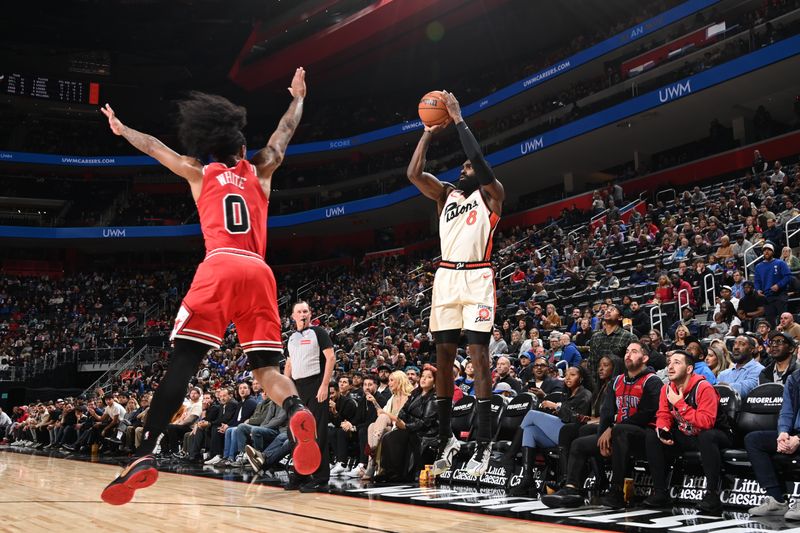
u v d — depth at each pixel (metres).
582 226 20.17
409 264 26.58
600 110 22.61
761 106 20.23
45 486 6.87
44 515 4.67
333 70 32.97
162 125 37.41
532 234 21.56
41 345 27.95
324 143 32.78
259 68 33.56
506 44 31.28
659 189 21.72
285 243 34.78
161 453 12.73
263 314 3.02
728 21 22.14
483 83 32.22
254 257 3.02
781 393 5.44
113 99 37.69
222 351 20.62
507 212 27.44
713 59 19.97
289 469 9.47
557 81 26.39
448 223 4.24
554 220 22.59
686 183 21.38
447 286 4.16
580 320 11.59
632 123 22.39
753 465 5.17
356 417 8.85
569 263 16.44
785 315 8.16
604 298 13.86
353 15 29.66
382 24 29.00
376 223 32.19
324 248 34.12
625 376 5.75
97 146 36.53
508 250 21.53
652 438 5.52
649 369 5.69
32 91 36.03
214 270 2.89
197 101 3.21
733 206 14.83
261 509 5.11
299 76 3.65
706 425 5.26
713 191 18.38
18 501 5.50
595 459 5.99
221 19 33.72
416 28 29.30
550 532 4.07
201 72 37.59
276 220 32.09
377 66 33.38
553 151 24.42
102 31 34.69
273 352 3.03
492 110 28.73
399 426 7.68
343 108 36.06
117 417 14.03
